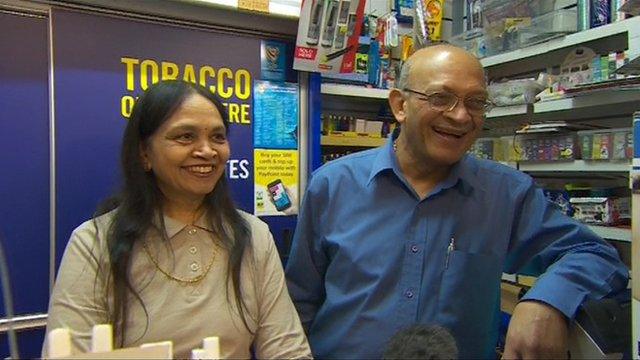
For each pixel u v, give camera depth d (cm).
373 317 105
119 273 97
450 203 112
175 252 102
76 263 98
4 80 129
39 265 135
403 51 248
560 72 228
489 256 111
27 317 132
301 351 102
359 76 230
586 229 110
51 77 134
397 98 111
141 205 103
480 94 101
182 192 103
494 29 245
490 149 248
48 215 135
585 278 93
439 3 273
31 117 132
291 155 170
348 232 114
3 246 129
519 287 213
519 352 85
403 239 109
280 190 167
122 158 106
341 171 120
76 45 136
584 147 201
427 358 61
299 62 162
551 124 212
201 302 99
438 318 105
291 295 122
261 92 163
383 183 115
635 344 102
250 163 162
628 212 197
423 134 104
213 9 150
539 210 114
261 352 104
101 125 140
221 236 105
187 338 96
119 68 142
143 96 102
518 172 121
